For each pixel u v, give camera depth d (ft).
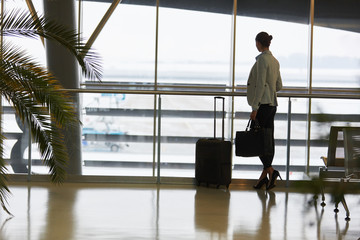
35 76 18.72
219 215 19.29
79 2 36.04
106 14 35.65
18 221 17.49
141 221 17.99
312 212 20.07
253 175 26.20
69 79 30.01
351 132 17.10
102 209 19.75
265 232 16.97
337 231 17.29
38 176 25.59
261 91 23.63
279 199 22.67
